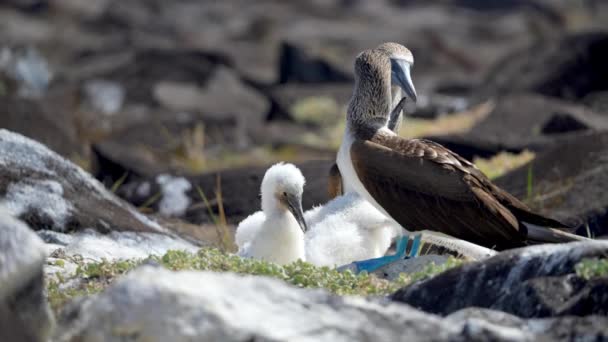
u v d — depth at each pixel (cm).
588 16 6138
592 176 1580
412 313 694
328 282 907
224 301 660
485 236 1074
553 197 1566
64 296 873
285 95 3719
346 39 5794
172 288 654
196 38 6091
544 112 2477
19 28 5900
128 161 2173
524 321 746
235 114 3384
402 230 1118
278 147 3067
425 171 1080
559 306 761
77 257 1090
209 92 4053
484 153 2144
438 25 6234
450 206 1073
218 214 1783
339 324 668
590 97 2803
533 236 1069
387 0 7100
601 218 1478
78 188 1345
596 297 752
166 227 1487
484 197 1069
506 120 2472
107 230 1295
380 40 5734
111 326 653
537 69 3394
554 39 3491
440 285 816
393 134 1143
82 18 6322
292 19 6519
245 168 1895
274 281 696
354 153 1119
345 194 1268
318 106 3575
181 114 3147
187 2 6931
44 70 3678
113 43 5791
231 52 5281
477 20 6406
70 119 2711
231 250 1429
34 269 692
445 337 671
